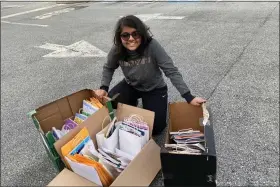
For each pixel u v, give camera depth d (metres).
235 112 2.80
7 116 3.45
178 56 4.31
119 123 2.11
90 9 8.92
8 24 8.21
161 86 2.51
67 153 1.87
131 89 2.61
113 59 2.43
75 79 4.16
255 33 4.84
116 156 1.99
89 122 2.06
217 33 5.10
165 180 1.79
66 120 2.34
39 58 5.19
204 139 1.79
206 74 3.64
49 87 4.04
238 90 3.18
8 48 6.02
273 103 2.87
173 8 7.52
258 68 3.60
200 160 1.63
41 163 2.57
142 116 2.12
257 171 2.12
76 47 5.50
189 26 5.74
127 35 2.12
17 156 2.71
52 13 9.12
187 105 2.17
